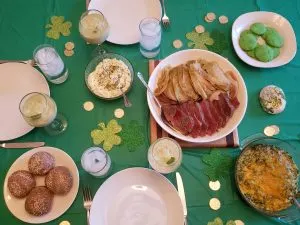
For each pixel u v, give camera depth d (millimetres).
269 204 991
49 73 1135
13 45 1252
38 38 1262
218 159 1069
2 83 1162
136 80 1190
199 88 1100
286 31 1252
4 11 1307
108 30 1153
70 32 1269
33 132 1108
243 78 1209
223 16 1312
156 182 1011
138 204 1001
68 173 1001
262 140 1058
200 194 1033
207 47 1251
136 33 1257
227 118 1080
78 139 1105
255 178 1021
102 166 997
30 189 992
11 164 1066
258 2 1345
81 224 991
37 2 1322
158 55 1240
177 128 1075
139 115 1138
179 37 1271
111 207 996
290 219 972
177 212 973
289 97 1188
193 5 1327
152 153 1010
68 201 993
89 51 1234
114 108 1147
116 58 1185
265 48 1197
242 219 1004
